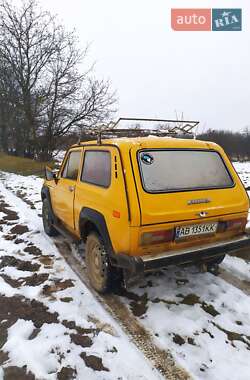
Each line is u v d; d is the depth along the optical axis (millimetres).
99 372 2496
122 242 3049
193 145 3559
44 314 3234
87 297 3605
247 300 3574
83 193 3865
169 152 3348
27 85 20109
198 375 2506
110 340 2859
